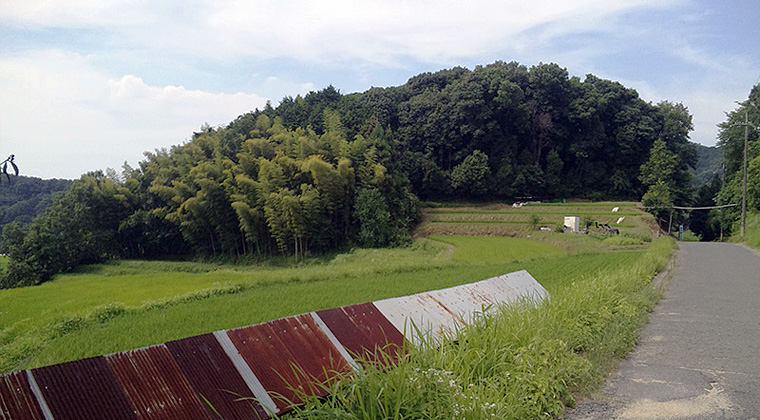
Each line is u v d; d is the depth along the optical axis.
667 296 12.45
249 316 12.52
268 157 53.12
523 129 72.19
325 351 4.66
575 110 72.88
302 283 19.30
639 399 5.12
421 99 75.06
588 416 4.69
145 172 56.41
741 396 5.12
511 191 67.56
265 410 3.72
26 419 2.91
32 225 46.88
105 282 27.56
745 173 42.81
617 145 72.62
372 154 53.00
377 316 5.75
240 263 48.25
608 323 8.00
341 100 73.81
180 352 3.79
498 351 5.29
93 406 3.16
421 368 4.38
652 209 58.66
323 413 3.58
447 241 46.75
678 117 73.00
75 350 9.75
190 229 50.81
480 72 76.19
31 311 18.36
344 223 50.72
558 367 5.21
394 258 40.38
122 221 53.09
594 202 66.75
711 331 8.36
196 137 60.66
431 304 6.89
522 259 28.83
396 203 53.94
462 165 67.62
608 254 28.38
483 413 3.83
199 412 3.49
